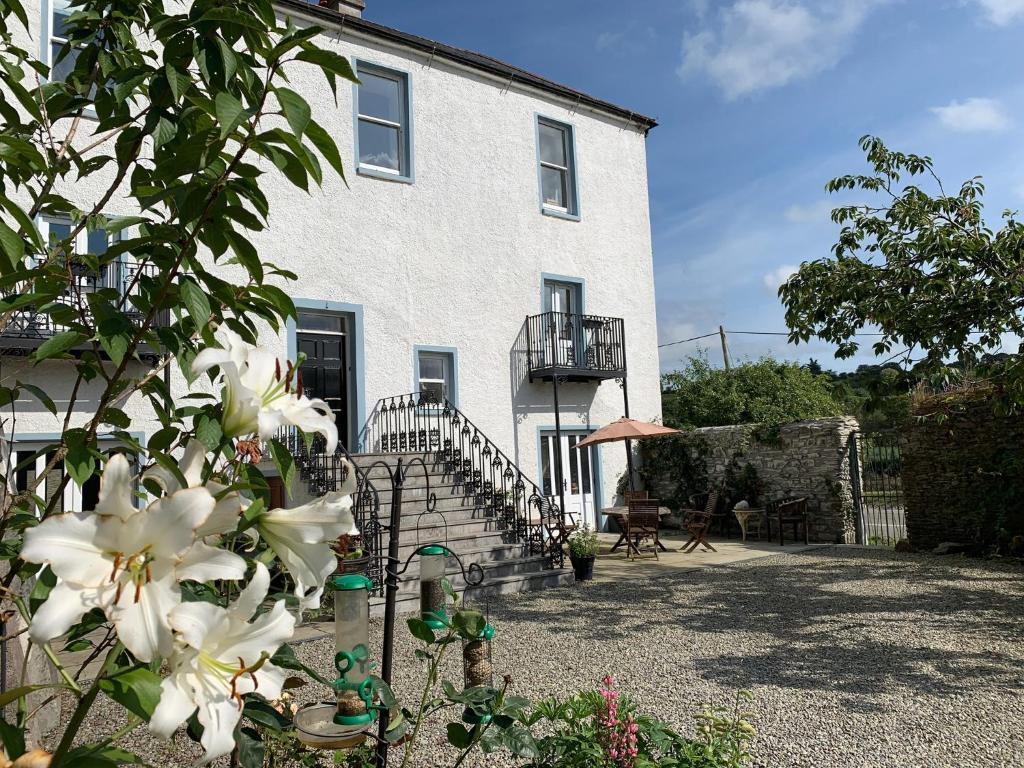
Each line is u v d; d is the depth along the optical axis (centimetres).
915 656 581
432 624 220
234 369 107
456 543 906
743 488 1395
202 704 83
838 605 777
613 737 279
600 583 931
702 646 622
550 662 581
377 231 1149
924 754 393
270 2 147
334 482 856
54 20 865
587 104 1456
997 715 447
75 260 144
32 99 173
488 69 1302
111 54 192
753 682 521
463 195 1261
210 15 131
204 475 111
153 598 79
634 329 1497
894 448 1255
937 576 927
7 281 129
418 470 1016
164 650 77
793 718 447
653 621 719
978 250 746
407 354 1162
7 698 90
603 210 1473
